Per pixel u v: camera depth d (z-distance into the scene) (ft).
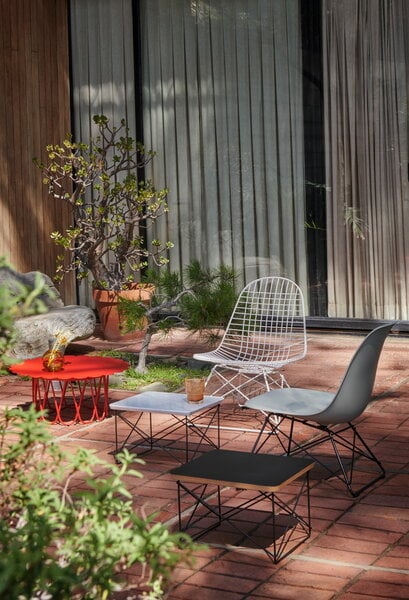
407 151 27.17
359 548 11.92
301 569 11.28
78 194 26.58
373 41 27.27
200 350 26.55
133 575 10.68
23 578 4.85
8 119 29.78
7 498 6.30
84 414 19.52
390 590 10.61
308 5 28.09
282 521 12.94
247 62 29.14
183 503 13.78
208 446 16.81
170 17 30.19
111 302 27.50
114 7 30.91
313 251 28.71
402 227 27.43
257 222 29.43
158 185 30.81
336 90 27.94
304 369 23.77
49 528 5.20
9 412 6.45
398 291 27.63
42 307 5.47
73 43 31.58
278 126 28.86
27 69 30.37
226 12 29.30
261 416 18.94
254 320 20.76
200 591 10.72
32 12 30.50
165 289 22.99
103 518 5.54
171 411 15.16
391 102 27.22
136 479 14.94
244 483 11.19
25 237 30.35
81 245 26.86
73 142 31.91
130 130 31.09
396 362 24.17
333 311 28.53
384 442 16.93
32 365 18.51
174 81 30.32
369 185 27.73
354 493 13.99
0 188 29.50
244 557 11.67
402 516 13.04
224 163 29.76
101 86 31.32
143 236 31.04
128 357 25.34
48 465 6.43
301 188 28.73
